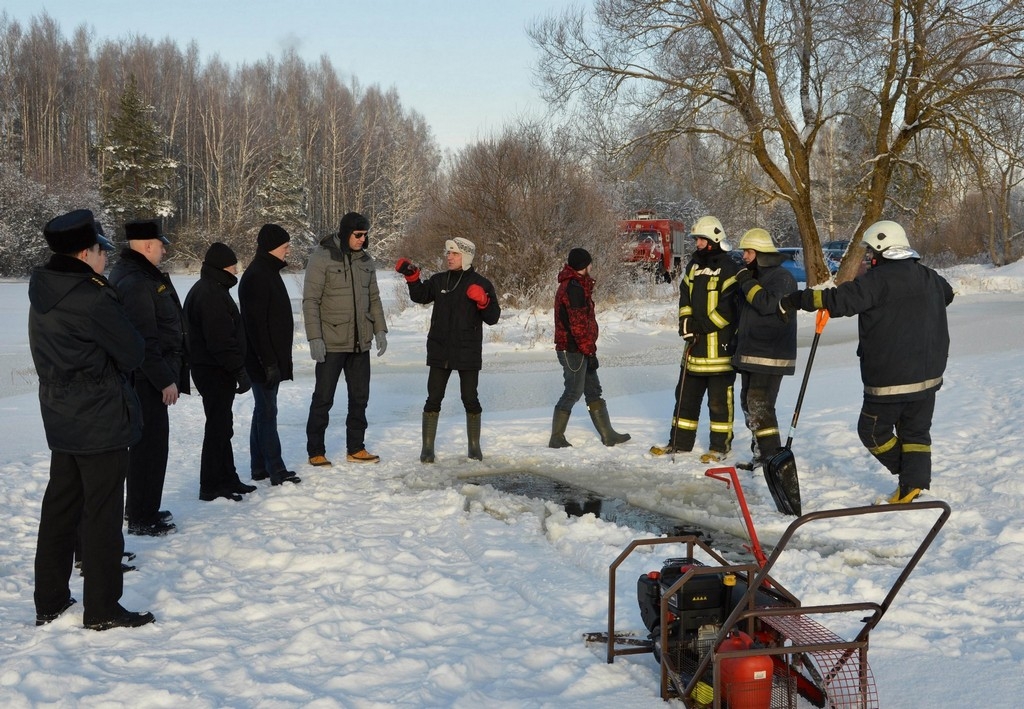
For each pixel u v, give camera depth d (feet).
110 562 14.11
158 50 273.54
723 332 26.25
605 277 80.69
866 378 20.67
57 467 14.23
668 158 100.22
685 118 87.76
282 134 261.24
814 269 92.68
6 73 248.11
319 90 284.20
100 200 199.72
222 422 22.36
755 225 147.43
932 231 158.61
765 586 12.04
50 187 185.06
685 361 26.89
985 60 82.17
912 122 86.79
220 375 22.17
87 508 13.99
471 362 26.73
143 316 18.35
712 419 26.63
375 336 27.09
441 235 79.82
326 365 26.07
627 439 29.32
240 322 22.17
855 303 19.74
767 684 10.47
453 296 26.48
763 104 88.63
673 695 11.68
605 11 86.53
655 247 103.76
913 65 86.17
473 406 27.04
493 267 78.13
